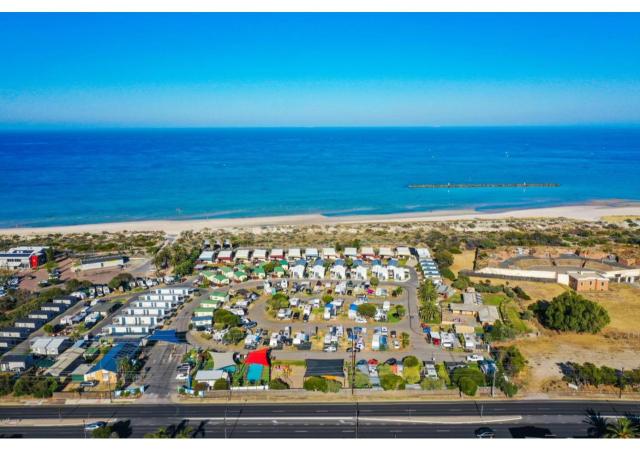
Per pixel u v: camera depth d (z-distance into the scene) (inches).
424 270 6427.2
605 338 4712.1
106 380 3946.9
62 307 5388.8
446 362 4220.0
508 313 5226.4
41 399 3727.9
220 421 3442.4
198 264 6939.0
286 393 3740.2
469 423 3405.5
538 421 3427.7
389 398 3713.1
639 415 3503.9
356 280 6269.7
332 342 4549.7
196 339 4694.9
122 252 7760.8
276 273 6422.2
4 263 7003.0
